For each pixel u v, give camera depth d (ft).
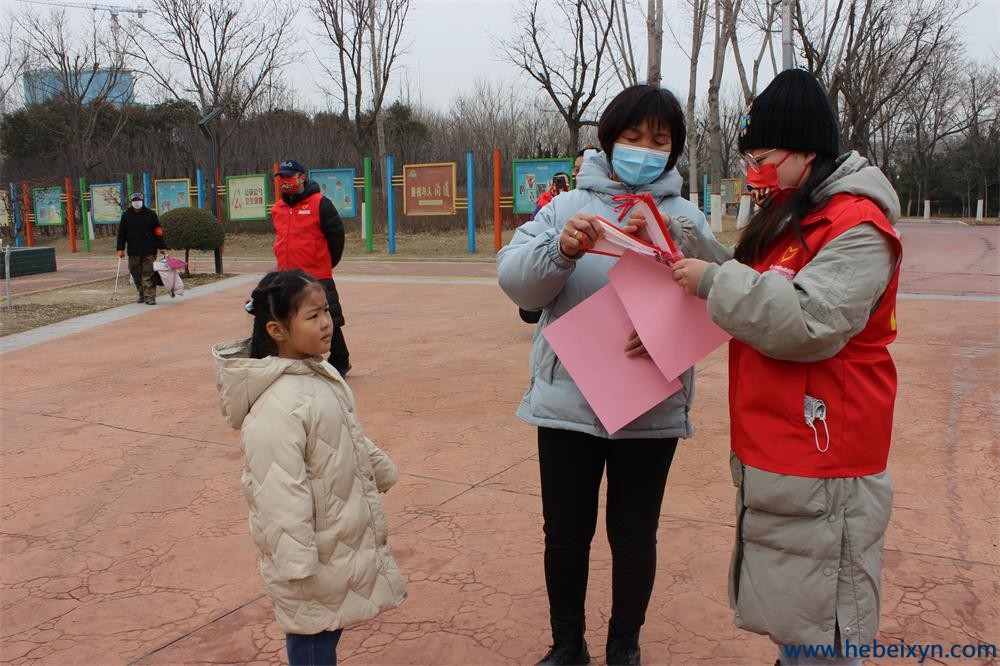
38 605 9.80
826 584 5.90
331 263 20.52
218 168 100.83
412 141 115.34
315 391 7.10
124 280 51.85
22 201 94.53
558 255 7.09
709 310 5.91
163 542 11.48
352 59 98.53
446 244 73.20
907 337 24.29
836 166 6.18
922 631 8.55
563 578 7.88
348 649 8.60
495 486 13.14
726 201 114.21
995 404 16.79
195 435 16.67
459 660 8.36
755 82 83.25
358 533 7.16
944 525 11.10
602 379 7.29
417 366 22.48
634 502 7.73
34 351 27.14
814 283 5.57
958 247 62.13
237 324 31.91
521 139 128.77
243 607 9.61
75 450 15.85
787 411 5.91
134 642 8.90
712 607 9.23
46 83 125.29
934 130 173.06
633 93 7.35
